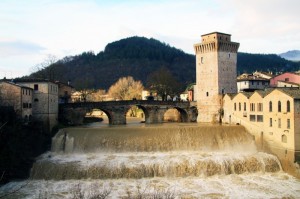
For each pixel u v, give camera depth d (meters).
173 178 60.47
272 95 74.75
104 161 63.34
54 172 60.50
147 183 57.31
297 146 66.88
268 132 76.06
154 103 111.69
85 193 51.94
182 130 75.88
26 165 62.66
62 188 54.84
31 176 61.28
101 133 73.12
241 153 73.06
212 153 71.69
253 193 53.19
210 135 77.75
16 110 73.38
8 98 73.62
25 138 68.62
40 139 73.19
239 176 62.56
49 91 82.50
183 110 118.81
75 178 59.72
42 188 55.00
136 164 61.81
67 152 71.94
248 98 86.12
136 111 173.00
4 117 66.62
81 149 71.69
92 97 182.12
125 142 72.25
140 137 73.31
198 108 115.62
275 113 73.50
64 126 89.50
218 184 57.47
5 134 62.75
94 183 57.16
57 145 73.69
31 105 80.56
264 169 66.81
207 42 110.19
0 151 60.19
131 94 181.75
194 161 63.78
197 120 115.94
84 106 97.25
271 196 51.94
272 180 60.84
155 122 112.19
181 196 51.06
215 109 109.00
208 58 111.19
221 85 109.31
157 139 73.56
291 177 63.12
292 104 67.38
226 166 63.94
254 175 63.72
